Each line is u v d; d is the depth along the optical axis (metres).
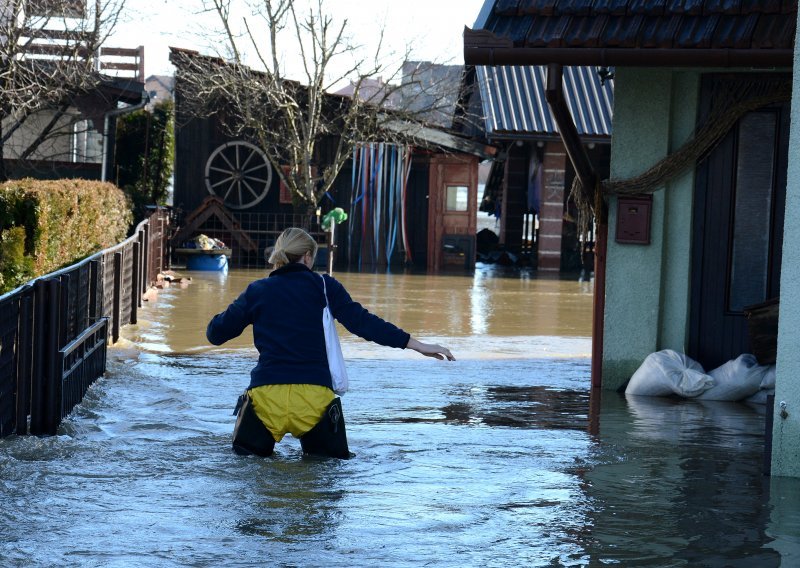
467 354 12.36
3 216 12.48
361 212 31.19
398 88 30.16
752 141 9.80
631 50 8.27
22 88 22.94
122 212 21.09
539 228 30.72
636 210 9.87
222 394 8.92
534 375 10.75
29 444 6.45
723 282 9.94
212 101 31.28
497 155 31.72
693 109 9.74
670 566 4.41
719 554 4.59
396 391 9.34
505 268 31.52
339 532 4.79
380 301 19.45
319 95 29.64
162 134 33.88
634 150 9.84
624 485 5.88
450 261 31.16
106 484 5.59
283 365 6.27
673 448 7.02
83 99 28.20
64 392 7.40
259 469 6.01
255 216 31.47
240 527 4.82
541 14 8.59
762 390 9.24
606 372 10.02
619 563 4.44
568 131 9.02
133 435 7.05
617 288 9.98
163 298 18.45
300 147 29.84
